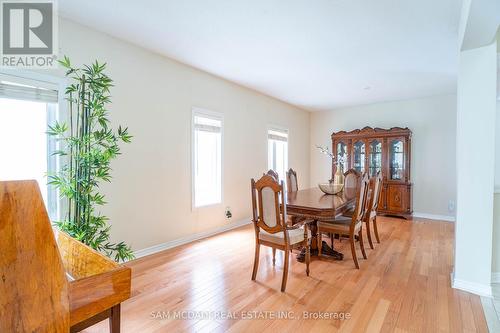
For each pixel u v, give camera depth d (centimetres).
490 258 221
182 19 244
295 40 284
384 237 387
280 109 562
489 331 174
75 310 85
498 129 317
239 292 225
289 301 211
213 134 414
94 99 226
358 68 368
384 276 257
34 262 71
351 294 222
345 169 570
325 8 223
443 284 239
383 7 221
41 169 236
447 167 503
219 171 418
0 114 216
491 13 171
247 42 290
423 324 182
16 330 68
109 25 257
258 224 247
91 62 262
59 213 242
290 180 416
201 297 217
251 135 484
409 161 508
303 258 294
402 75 395
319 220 295
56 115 242
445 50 306
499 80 280
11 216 68
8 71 215
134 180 301
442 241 368
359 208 283
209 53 321
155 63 321
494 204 246
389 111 564
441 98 507
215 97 406
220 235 396
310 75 398
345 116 622
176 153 347
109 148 218
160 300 212
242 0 213
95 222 219
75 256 128
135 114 301
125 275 99
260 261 293
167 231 336
